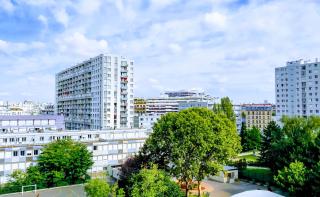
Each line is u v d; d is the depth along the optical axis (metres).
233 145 59.50
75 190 63.12
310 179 47.50
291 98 147.12
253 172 71.00
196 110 60.44
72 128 157.25
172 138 53.66
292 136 66.56
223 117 65.81
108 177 75.12
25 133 76.75
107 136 87.62
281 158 61.81
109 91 128.38
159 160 57.50
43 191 62.47
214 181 70.25
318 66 136.00
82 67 147.50
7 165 70.25
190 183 60.72
